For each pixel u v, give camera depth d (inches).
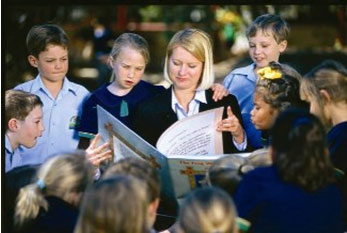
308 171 147.3
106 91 203.0
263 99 177.0
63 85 212.8
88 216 131.5
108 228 130.6
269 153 160.4
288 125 150.0
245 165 157.5
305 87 181.9
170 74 189.5
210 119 185.6
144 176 149.3
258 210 147.6
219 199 135.2
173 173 171.9
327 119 184.1
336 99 181.6
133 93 202.4
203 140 185.5
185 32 189.6
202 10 565.6
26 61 404.5
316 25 629.9
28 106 193.6
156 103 192.1
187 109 191.3
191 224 133.8
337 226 152.8
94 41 636.1
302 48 610.9
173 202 177.8
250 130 206.2
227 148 189.3
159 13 605.0
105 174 152.0
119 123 177.8
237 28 610.2
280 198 146.6
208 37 190.5
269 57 214.8
